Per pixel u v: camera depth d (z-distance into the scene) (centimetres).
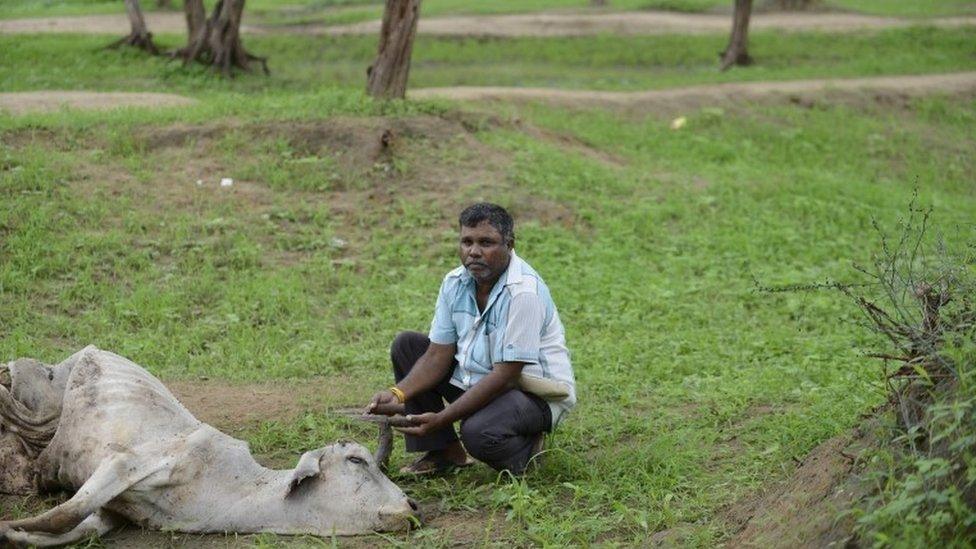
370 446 568
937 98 2061
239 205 1080
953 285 418
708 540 430
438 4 3347
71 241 970
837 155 1717
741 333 837
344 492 458
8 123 1199
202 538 454
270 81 1995
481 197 1134
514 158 1239
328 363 758
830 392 626
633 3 3466
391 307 901
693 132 1719
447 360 523
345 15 3034
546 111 1669
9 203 1012
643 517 455
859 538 365
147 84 1908
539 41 2712
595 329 865
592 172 1266
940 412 368
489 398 500
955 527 340
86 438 471
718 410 618
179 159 1155
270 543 446
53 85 1858
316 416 619
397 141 1206
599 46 2669
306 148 1192
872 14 3309
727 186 1317
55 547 439
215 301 902
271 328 849
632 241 1096
